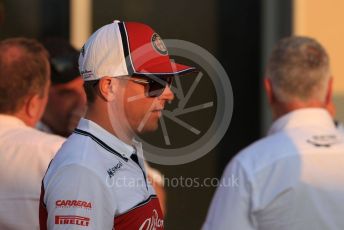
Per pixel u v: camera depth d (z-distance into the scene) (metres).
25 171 8.87
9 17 16.64
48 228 6.98
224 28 16.81
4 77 9.38
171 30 16.77
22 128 9.29
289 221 8.90
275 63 9.59
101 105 7.39
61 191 6.89
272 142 9.23
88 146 7.17
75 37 16.39
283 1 16.20
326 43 15.58
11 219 8.85
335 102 15.50
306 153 9.02
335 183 8.89
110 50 7.35
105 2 16.55
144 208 7.24
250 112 16.78
